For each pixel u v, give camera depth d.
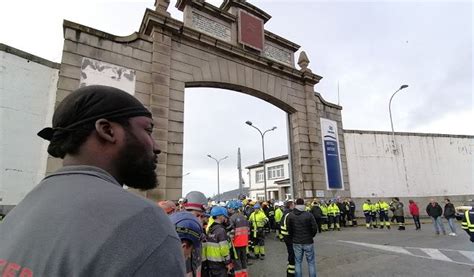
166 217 0.86
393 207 16.66
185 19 14.56
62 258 0.66
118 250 0.67
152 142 1.12
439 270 7.27
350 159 20.52
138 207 0.79
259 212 9.97
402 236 13.40
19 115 9.62
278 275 7.49
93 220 0.72
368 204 17.73
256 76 16.45
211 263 4.87
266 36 17.67
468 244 10.94
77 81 10.78
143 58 12.61
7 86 9.52
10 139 9.27
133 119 1.05
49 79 10.67
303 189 16.75
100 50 11.60
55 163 9.86
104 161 0.97
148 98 12.32
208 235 5.05
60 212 0.74
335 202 17.47
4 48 9.63
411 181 22.36
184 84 13.62
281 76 17.75
